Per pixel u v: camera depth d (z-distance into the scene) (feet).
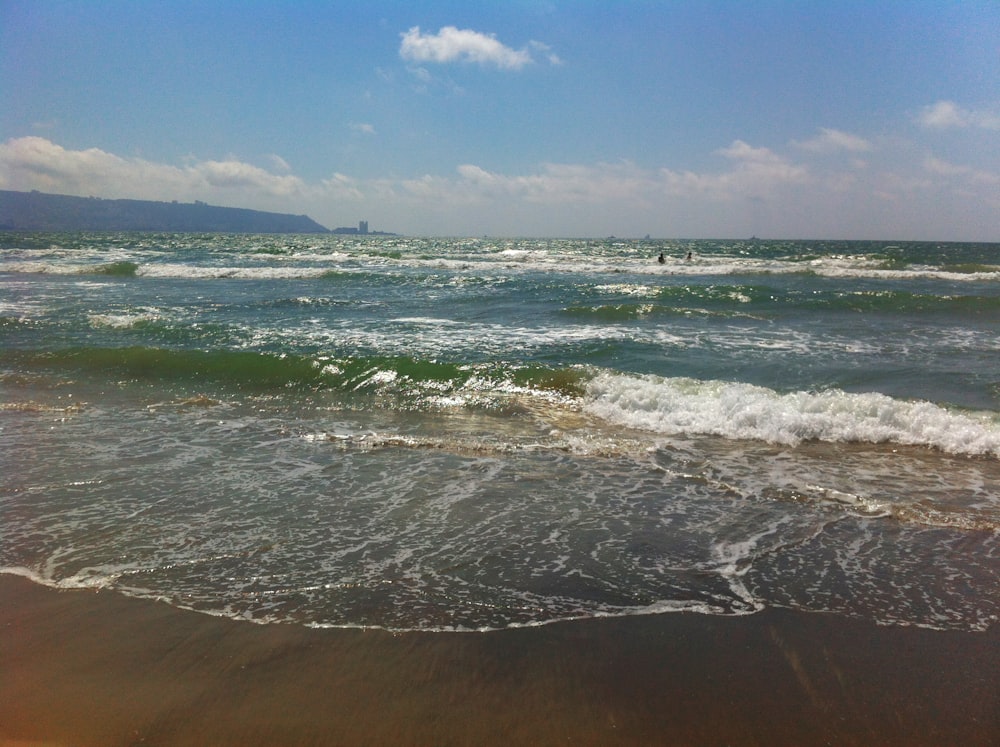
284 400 31.68
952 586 14.58
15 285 77.71
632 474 21.76
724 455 23.97
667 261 135.13
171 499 19.01
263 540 16.39
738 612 13.41
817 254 191.93
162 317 53.83
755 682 11.19
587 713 10.38
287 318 54.70
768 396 29.01
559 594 13.97
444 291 74.54
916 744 9.85
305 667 11.41
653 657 11.83
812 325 52.37
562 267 115.03
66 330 47.32
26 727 10.01
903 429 26.27
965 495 20.21
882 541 16.88
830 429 26.37
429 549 16.01
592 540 16.67
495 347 42.47
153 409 29.81
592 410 29.63
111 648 11.91
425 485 20.49
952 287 83.25
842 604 13.78
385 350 41.37
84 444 24.36
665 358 39.34
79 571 14.69
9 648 11.93
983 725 10.24
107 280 85.66
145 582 14.25
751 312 59.57
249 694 10.73
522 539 16.66
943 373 35.53
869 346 43.34
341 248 195.72
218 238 345.10
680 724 10.18
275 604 13.39
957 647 12.28
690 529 17.46
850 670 11.56
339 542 16.33
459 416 29.04
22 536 16.43
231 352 38.96
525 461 22.98
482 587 14.20
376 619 12.89
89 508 18.25
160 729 9.96
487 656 11.78
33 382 34.63
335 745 9.66
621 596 13.94
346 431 26.48
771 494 20.07
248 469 21.75
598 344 43.34
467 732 9.94
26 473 21.08
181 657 11.66
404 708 10.43
